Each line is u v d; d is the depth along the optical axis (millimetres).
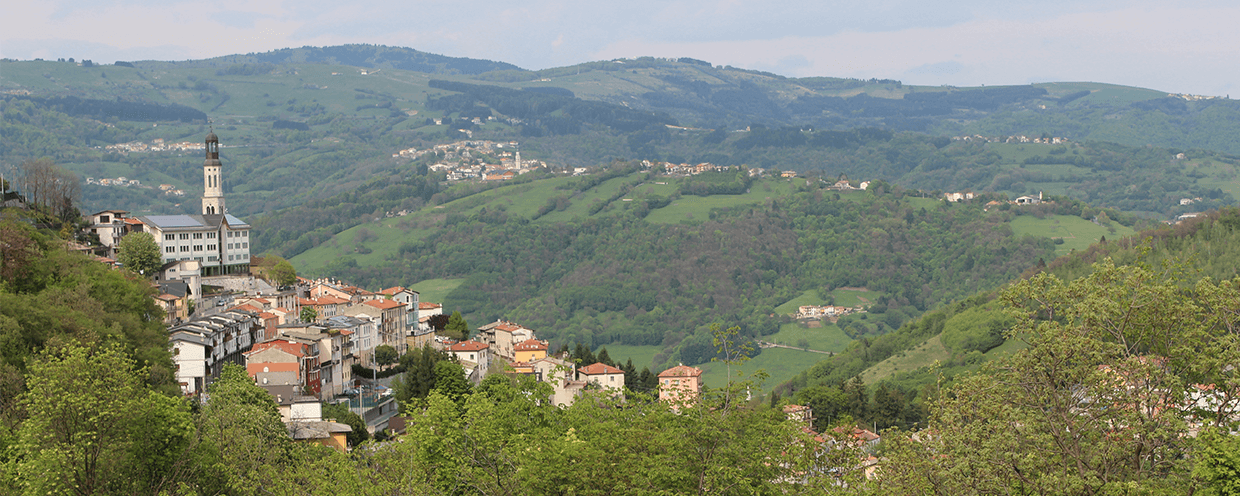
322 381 156500
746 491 56969
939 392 57875
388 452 66750
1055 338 54000
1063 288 58062
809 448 58688
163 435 68500
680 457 57781
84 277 136000
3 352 94312
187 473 69312
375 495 60625
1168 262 57938
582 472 57750
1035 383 55219
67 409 64375
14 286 127125
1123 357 54375
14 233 135375
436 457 66625
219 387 102438
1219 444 49000
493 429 69125
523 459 61438
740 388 61781
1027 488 52406
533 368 176500
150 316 151125
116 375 67812
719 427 58812
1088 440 53438
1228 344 52812
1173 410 51562
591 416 71875
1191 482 50688
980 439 52938
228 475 69312
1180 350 54094
